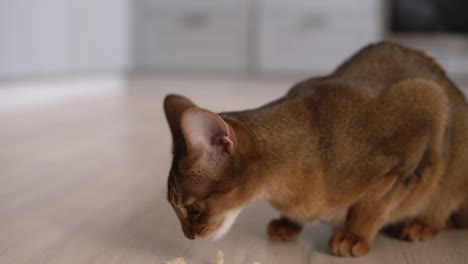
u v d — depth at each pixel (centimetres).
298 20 263
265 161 69
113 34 254
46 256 73
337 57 263
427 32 254
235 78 277
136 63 282
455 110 76
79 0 219
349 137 70
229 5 270
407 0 253
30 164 115
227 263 71
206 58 277
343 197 71
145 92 262
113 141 139
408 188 73
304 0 261
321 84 75
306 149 70
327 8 260
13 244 76
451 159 76
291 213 72
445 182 77
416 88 72
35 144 135
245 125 69
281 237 77
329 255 73
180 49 279
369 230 73
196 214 68
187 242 77
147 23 278
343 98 72
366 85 73
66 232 80
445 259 71
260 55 271
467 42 251
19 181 104
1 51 173
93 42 234
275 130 70
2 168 112
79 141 139
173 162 69
